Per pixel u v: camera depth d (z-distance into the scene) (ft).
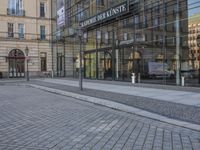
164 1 85.76
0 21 174.50
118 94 62.44
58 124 33.22
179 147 23.82
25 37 181.37
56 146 24.22
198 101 49.26
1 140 26.27
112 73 113.19
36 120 35.81
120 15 102.83
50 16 187.83
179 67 80.94
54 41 181.16
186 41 78.54
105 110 44.45
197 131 29.58
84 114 40.32
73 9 146.51
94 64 128.16
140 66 96.37
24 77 176.45
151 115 37.83
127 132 29.14
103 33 119.14
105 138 26.78
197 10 75.25
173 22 82.89
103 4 114.83
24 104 51.39
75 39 150.61
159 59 88.33
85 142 25.43
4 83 118.93
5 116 38.93
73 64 157.69
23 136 27.66
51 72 182.91
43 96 66.08
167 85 82.48
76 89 77.20
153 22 90.22
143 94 61.41
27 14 182.19
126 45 103.71
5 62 174.81
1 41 173.78
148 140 25.99
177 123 32.76
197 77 74.95
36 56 182.70
